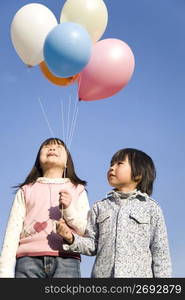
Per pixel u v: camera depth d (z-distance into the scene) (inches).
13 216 134.2
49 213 133.3
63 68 135.6
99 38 150.8
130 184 136.7
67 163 144.7
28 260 126.6
